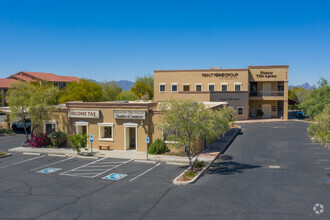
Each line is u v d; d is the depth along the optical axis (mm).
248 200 13211
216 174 17703
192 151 23109
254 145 27297
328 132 15242
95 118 25406
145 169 18938
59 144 26094
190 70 51156
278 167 19156
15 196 14094
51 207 12680
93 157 22156
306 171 18047
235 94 47156
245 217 11375
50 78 81875
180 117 17312
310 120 47531
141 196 13922
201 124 17156
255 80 50594
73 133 26312
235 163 20453
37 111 25219
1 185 15828
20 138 33000
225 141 28734
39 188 15281
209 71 50375
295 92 70375
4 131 36156
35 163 20938
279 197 13539
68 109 26047
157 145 23062
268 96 50438
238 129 37688
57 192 14625
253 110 53344
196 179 16422
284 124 43688
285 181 16047
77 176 17500
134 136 26016
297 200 13125
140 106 23969
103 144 25375
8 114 37656
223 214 11695
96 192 14570
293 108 71875
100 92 60281
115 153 23531
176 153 22875
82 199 13609
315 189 14625
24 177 17359
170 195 14016
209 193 14227
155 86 52625
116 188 15172
